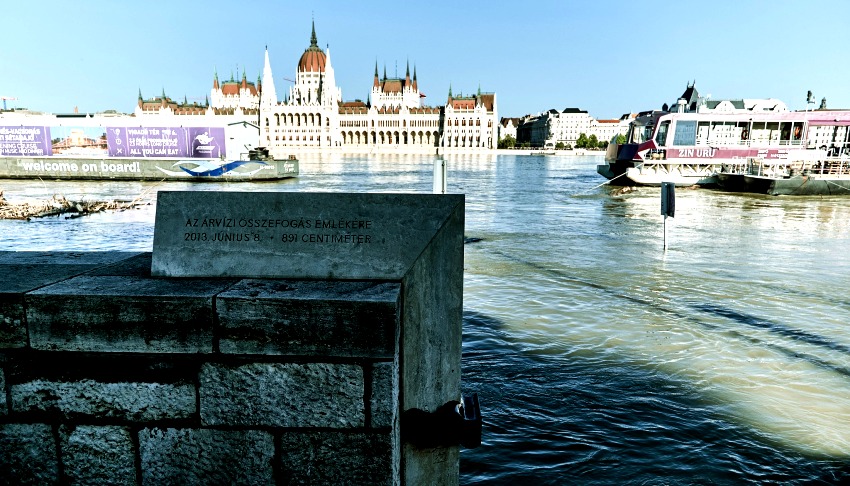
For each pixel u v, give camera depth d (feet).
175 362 10.80
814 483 21.11
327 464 10.94
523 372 31.09
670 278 54.34
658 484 21.12
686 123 163.53
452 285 11.87
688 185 166.71
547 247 73.51
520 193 166.40
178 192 12.03
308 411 10.77
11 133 197.36
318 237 11.82
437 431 11.94
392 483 11.00
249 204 11.93
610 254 67.92
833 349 34.45
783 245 74.23
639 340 36.09
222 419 10.88
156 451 11.08
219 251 11.89
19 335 10.75
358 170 306.35
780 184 142.41
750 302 45.34
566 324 39.52
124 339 10.69
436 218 11.75
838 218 103.60
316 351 10.52
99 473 11.21
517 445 23.80
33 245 77.82
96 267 12.87
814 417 25.93
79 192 157.69
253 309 10.47
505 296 47.37
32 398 10.91
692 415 26.20
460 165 394.73
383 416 10.71
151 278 11.84
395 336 10.50
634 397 27.99
